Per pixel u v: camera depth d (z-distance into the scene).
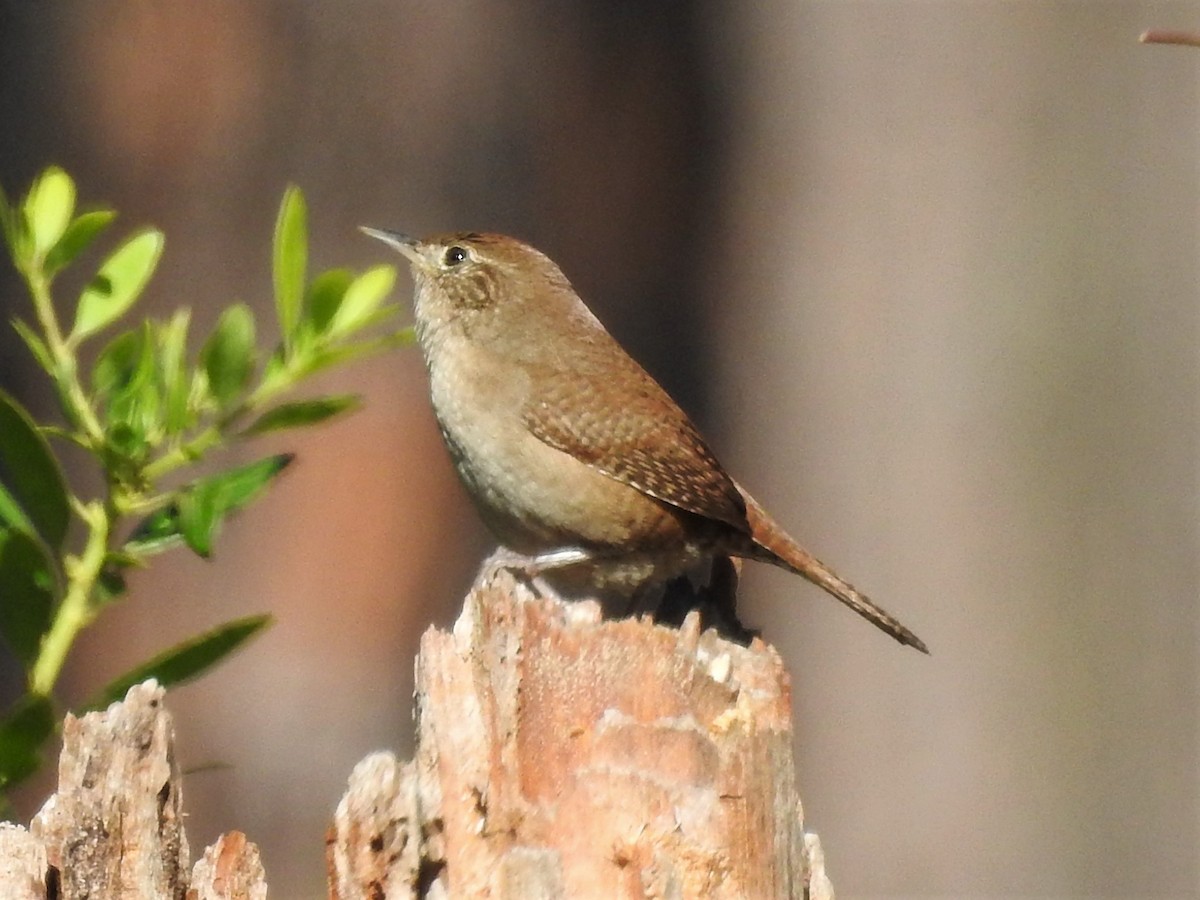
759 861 5.79
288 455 6.00
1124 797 11.80
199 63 10.83
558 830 5.70
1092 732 11.75
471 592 5.92
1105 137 11.59
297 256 5.95
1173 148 11.58
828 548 11.70
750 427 11.67
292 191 5.94
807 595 11.90
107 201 10.73
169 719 5.57
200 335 10.78
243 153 10.88
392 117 11.05
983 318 11.65
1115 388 11.64
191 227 10.80
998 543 11.67
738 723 5.83
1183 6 11.55
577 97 11.26
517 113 11.19
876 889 11.80
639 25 11.33
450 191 11.11
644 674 5.77
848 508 11.70
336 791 11.02
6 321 10.39
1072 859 11.80
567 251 11.31
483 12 11.12
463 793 5.72
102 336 10.61
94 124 10.76
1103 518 11.69
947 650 11.74
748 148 11.58
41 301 5.80
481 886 5.69
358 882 5.75
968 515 11.67
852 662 11.87
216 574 10.98
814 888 6.32
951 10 11.57
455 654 5.84
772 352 11.67
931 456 11.67
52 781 8.87
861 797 11.83
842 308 11.65
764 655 6.18
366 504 11.06
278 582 11.03
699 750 5.75
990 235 11.63
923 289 11.65
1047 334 11.63
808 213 11.64
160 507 6.01
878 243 11.63
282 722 11.03
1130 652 11.73
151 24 10.78
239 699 11.01
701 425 11.60
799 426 11.68
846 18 11.56
